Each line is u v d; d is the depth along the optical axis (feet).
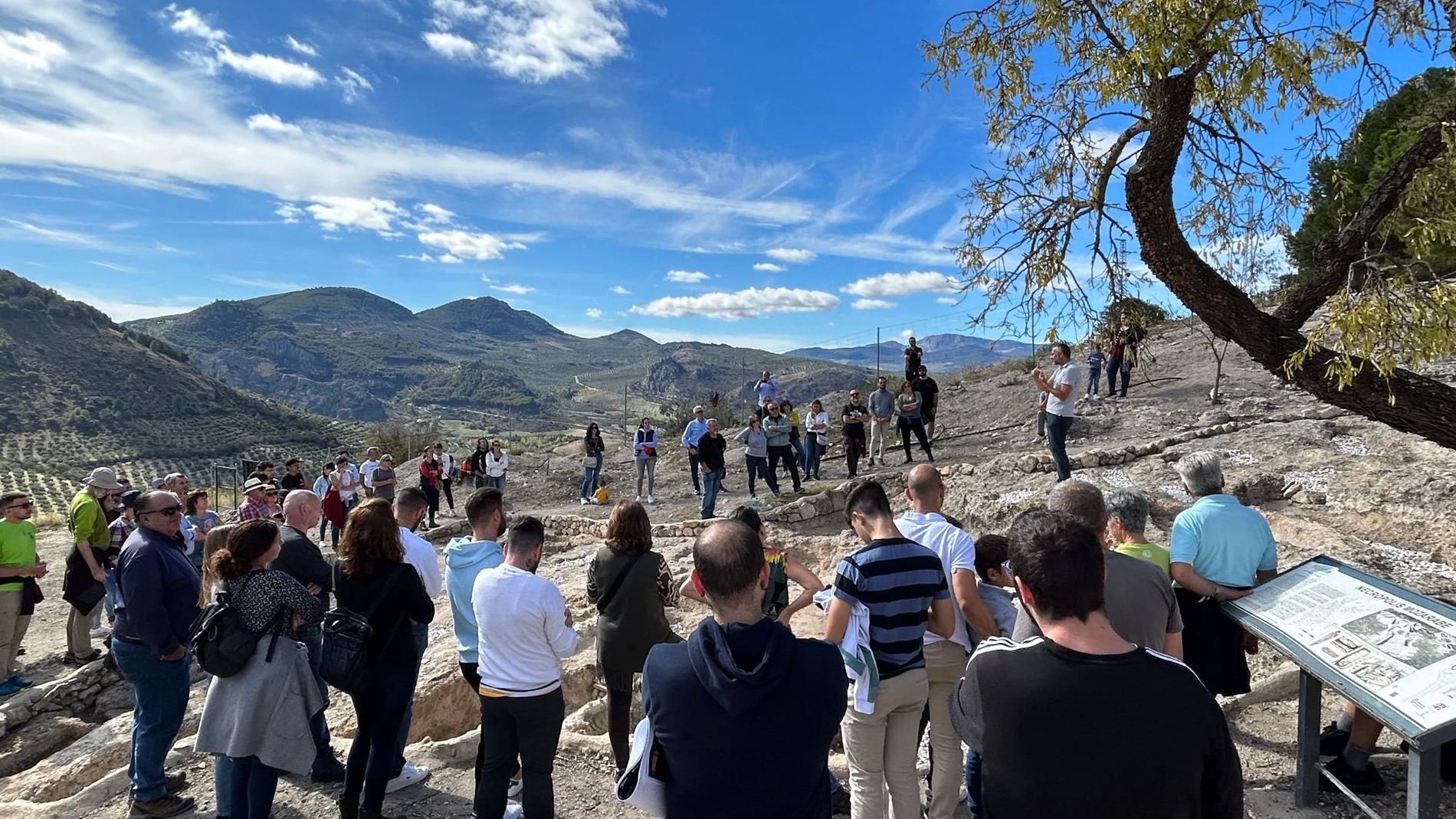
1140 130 19.62
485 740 12.48
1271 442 38.04
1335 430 38.04
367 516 13.17
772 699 7.11
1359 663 10.29
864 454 56.54
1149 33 17.54
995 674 6.57
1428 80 42.19
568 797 15.01
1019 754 6.19
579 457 86.07
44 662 32.53
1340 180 19.84
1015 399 65.92
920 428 50.78
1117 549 13.17
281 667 12.86
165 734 14.78
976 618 11.76
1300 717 12.12
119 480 32.89
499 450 63.41
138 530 14.75
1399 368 17.62
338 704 22.91
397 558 13.38
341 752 17.47
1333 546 26.14
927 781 14.52
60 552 58.13
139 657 14.44
